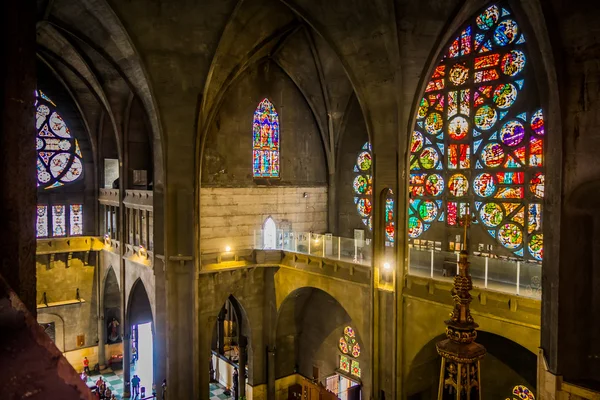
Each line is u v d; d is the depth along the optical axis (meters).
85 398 1.88
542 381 9.97
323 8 20.53
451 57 24.77
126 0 20.03
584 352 9.41
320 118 31.88
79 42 25.98
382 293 21.95
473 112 23.92
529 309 16.81
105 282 35.19
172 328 25.53
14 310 2.16
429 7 18.42
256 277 29.33
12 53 3.17
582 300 9.40
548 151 10.04
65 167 34.25
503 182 22.78
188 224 25.48
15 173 3.21
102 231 35.28
